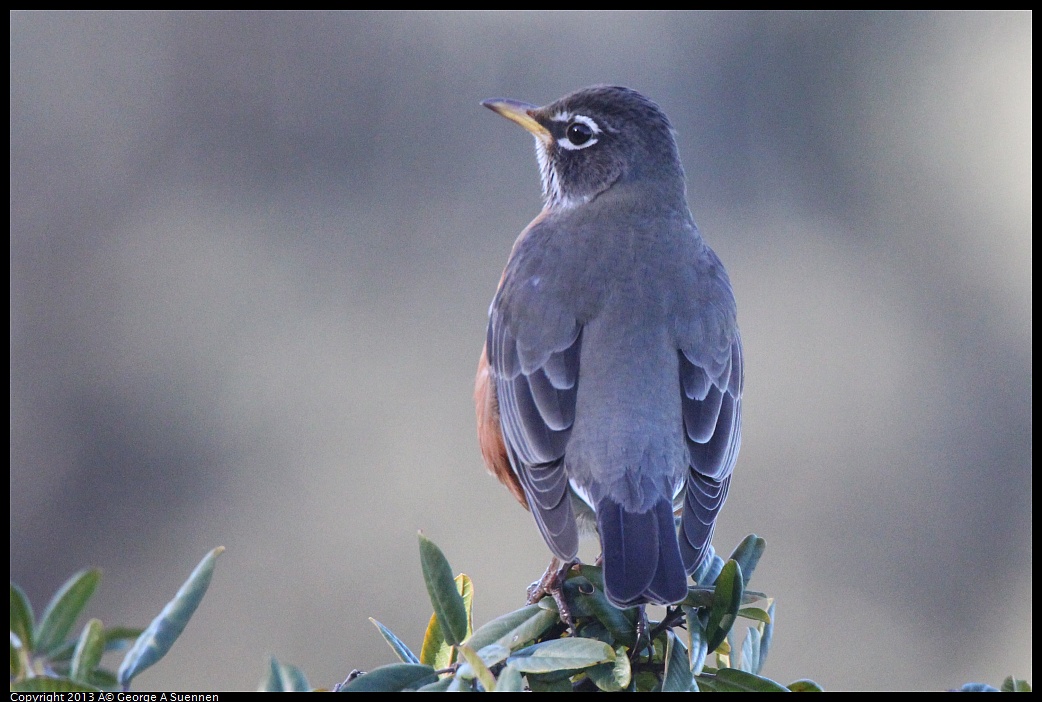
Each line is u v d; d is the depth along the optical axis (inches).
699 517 253.0
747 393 642.8
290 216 737.6
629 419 261.4
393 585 566.6
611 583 213.5
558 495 256.2
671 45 780.0
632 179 320.8
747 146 768.9
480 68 765.3
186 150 755.4
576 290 282.4
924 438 634.2
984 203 760.3
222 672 542.6
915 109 781.9
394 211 733.9
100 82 767.1
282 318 679.7
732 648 209.3
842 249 740.0
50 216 734.5
